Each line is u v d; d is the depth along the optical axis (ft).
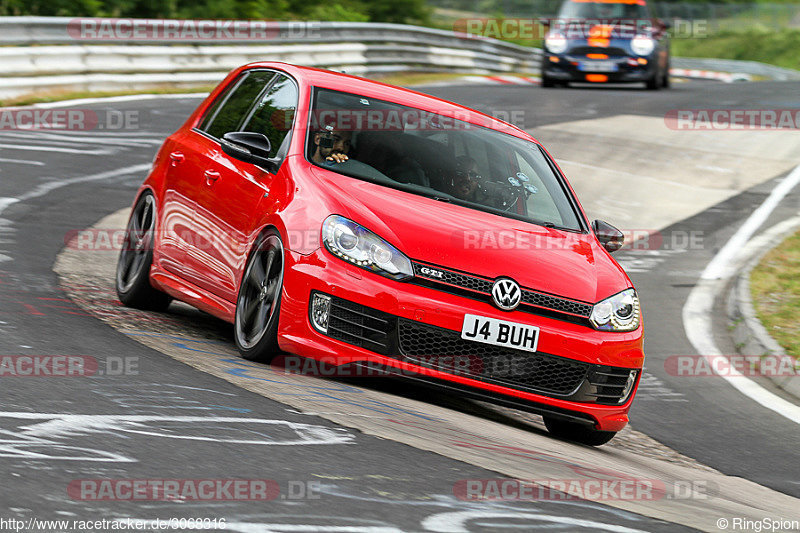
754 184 160.45
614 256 122.11
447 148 68.33
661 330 96.58
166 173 74.59
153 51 206.90
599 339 58.49
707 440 67.82
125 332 62.69
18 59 176.96
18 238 92.84
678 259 122.42
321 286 55.98
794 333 93.30
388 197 60.90
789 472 61.82
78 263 87.45
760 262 119.85
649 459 61.11
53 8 238.89
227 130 72.28
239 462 37.63
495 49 322.75
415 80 266.36
